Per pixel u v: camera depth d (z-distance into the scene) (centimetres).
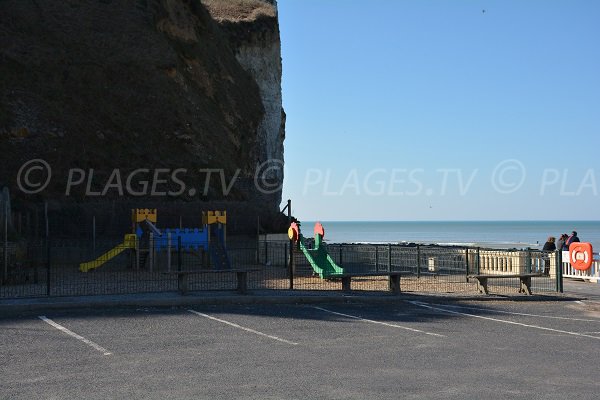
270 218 3191
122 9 4250
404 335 1231
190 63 4459
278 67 6094
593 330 1338
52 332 1182
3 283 1819
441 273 2359
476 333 1273
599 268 2316
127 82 3747
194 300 1551
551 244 2745
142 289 1741
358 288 1925
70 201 2902
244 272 1673
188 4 4906
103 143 3309
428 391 822
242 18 6016
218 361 981
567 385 864
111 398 773
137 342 1109
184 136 3647
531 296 1822
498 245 9256
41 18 3859
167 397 781
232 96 4838
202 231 2406
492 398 794
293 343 1134
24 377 870
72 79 3553
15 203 2723
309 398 784
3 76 3353
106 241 2528
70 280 1959
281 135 6025
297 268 2370
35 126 3175
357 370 936
